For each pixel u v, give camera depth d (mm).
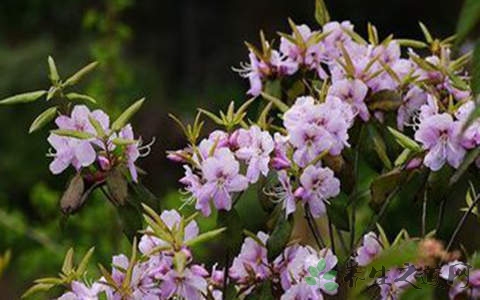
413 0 5145
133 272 1212
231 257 1328
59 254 2180
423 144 1241
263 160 1227
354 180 1265
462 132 1005
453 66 1296
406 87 1296
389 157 1301
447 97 1296
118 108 2271
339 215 1262
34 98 1248
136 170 1245
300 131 1235
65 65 4559
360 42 1322
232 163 1224
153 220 1231
